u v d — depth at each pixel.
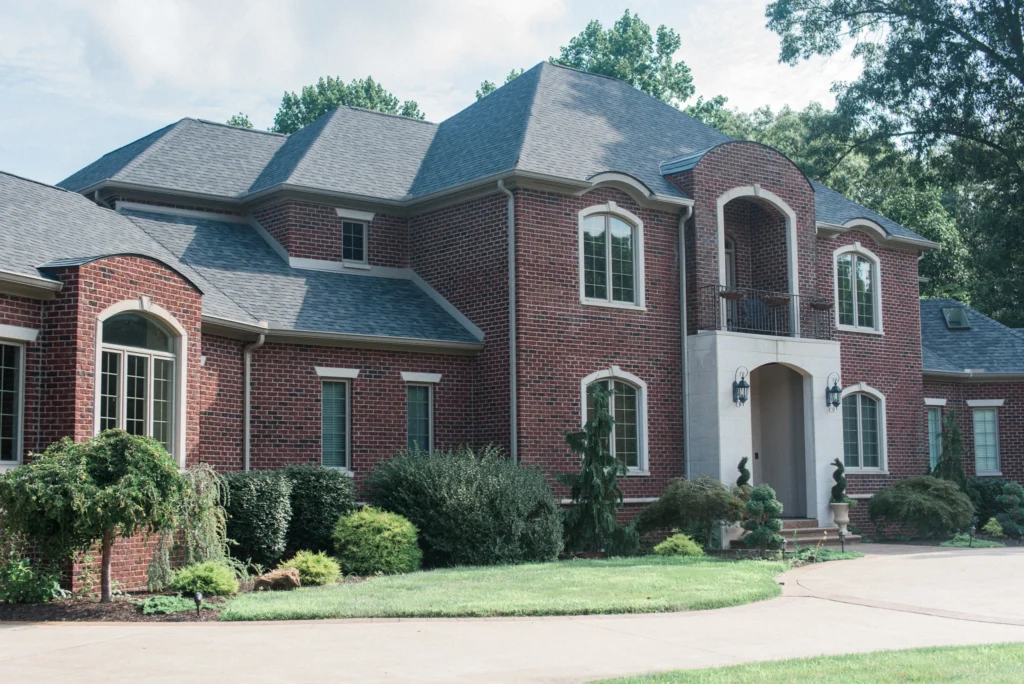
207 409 19.41
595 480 20.88
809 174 44.25
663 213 25.17
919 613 13.90
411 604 13.57
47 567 14.33
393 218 25.75
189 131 27.36
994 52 39.47
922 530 27.05
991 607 14.52
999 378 32.44
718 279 25.44
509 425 22.59
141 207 24.44
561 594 14.55
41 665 10.06
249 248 24.44
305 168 25.17
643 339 24.55
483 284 23.59
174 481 14.32
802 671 9.62
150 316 17.42
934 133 40.94
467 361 23.61
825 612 13.87
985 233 42.81
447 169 25.81
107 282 16.41
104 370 16.61
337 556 18.25
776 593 15.55
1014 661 10.16
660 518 22.70
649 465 24.34
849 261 29.42
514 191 22.91
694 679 9.26
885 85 40.78
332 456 21.86
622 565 18.47
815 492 26.16
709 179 25.53
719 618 13.24
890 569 19.41
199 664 10.09
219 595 14.65
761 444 27.91
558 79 27.53
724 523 22.91
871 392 29.08
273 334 20.88
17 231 16.98
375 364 22.41
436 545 19.20
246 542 17.62
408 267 25.77
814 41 42.44
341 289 23.86
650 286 24.80
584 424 23.11
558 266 23.30
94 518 13.48
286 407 21.16
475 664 10.15
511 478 19.92
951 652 10.74
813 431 26.36
